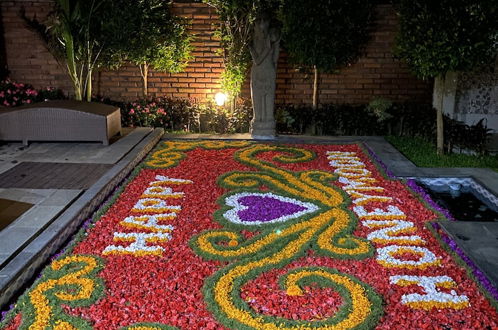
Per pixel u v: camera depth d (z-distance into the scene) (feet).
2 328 12.60
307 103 37.06
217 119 35.29
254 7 30.91
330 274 15.24
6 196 20.35
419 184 25.22
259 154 29.71
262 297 14.06
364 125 35.06
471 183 25.08
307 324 12.76
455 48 25.17
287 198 22.13
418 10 26.09
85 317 13.09
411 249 17.17
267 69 32.37
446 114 33.71
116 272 15.42
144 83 36.76
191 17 35.73
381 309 13.44
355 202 21.68
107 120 29.19
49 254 16.42
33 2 35.37
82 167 25.09
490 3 24.29
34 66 36.52
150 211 20.33
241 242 17.62
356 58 35.19
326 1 31.35
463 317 13.24
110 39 32.94
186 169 26.37
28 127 28.94
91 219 19.49
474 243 17.11
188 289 14.48
